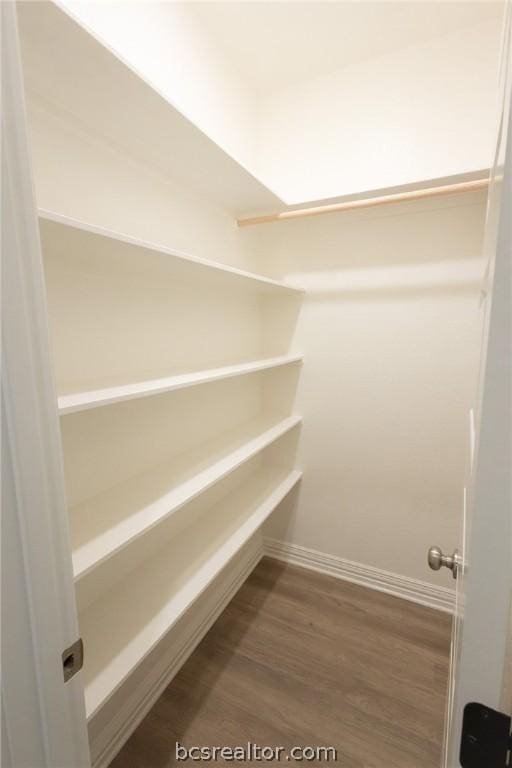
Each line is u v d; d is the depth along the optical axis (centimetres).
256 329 212
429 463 184
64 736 55
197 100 152
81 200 106
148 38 126
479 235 160
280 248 204
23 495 47
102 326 116
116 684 88
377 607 186
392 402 188
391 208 172
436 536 186
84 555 86
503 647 36
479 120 154
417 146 167
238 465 145
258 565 221
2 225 43
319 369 204
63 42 74
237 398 198
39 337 48
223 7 144
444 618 179
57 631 52
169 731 127
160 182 136
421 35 157
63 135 100
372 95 173
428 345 176
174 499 114
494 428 34
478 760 39
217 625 173
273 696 139
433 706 135
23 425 47
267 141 199
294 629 171
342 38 159
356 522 204
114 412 122
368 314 187
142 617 108
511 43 41
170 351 146
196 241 158
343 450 204
